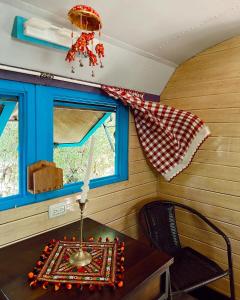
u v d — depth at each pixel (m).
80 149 1.68
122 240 1.18
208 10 1.24
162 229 1.83
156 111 1.71
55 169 1.30
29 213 1.32
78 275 0.88
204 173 1.88
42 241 1.17
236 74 1.66
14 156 1.31
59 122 1.55
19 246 1.12
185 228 2.03
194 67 1.87
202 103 1.85
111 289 0.82
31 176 1.27
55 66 1.30
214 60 1.75
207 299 1.84
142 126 1.91
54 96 1.39
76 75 1.44
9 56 1.12
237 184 1.70
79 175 1.67
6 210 1.23
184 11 1.23
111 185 1.80
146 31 1.38
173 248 1.81
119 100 1.78
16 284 0.84
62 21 1.18
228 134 1.72
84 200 0.94
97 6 1.11
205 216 1.89
